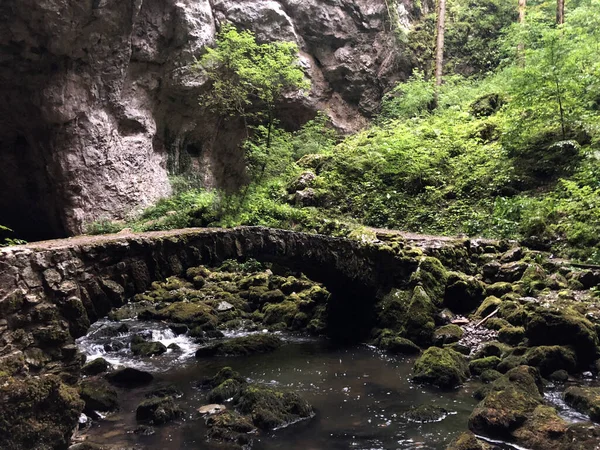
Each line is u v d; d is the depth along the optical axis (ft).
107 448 14.02
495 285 24.82
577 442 12.88
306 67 56.80
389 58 61.77
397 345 23.18
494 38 65.36
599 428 13.26
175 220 34.76
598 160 30.01
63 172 39.58
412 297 24.45
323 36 58.54
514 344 20.81
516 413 14.48
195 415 16.56
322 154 42.83
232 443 14.35
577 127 34.24
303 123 57.36
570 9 56.54
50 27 36.04
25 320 14.20
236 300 31.68
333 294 27.25
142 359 23.17
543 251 28.09
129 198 42.88
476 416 14.71
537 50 34.76
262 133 43.39
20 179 42.19
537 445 13.42
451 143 40.06
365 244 25.90
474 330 22.68
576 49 34.58
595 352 18.81
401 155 38.73
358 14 59.98
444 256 26.45
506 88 37.86
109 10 38.88
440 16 59.52
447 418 15.79
